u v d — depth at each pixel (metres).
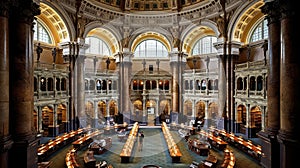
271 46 13.55
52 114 25.27
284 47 11.66
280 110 12.16
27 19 11.91
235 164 16.66
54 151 19.66
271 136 12.92
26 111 11.73
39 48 23.42
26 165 11.23
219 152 19.77
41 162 15.59
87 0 27.95
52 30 28.19
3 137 10.42
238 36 27.33
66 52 27.20
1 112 10.43
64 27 26.70
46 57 27.58
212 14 28.55
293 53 11.25
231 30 26.56
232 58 26.95
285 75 11.56
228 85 27.08
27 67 11.86
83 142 21.45
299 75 11.12
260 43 25.88
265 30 26.06
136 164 17.06
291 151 11.04
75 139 23.89
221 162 17.19
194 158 18.36
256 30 27.39
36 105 22.41
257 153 17.36
